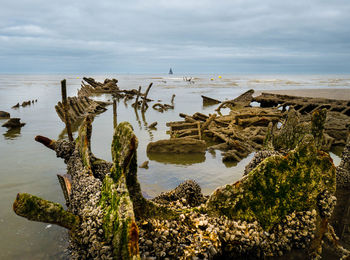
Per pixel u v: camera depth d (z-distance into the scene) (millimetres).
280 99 29719
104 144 13266
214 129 15156
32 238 5398
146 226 4371
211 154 11820
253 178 4629
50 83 91312
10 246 5133
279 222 4668
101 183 5176
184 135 14398
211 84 89750
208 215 4676
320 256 4609
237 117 17438
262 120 16938
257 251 4539
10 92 49906
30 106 29500
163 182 8430
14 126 17578
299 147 4750
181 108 29844
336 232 5141
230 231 4500
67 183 7328
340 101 23891
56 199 7152
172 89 62781
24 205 3893
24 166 9797
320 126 5824
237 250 4535
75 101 25938
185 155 11609
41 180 8461
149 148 11906
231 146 12336
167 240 4262
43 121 20406
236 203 4609
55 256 4852
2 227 5785
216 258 4430
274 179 4648
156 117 23219
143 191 7648
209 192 7582
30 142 13625
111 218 3963
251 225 4527
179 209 4895
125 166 4203
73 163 6984
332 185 4754
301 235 4672
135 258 3541
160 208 4590
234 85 84000
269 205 4641
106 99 40250
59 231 5660
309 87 73125
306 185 4723
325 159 4711
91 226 4227
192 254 4148
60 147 7980
